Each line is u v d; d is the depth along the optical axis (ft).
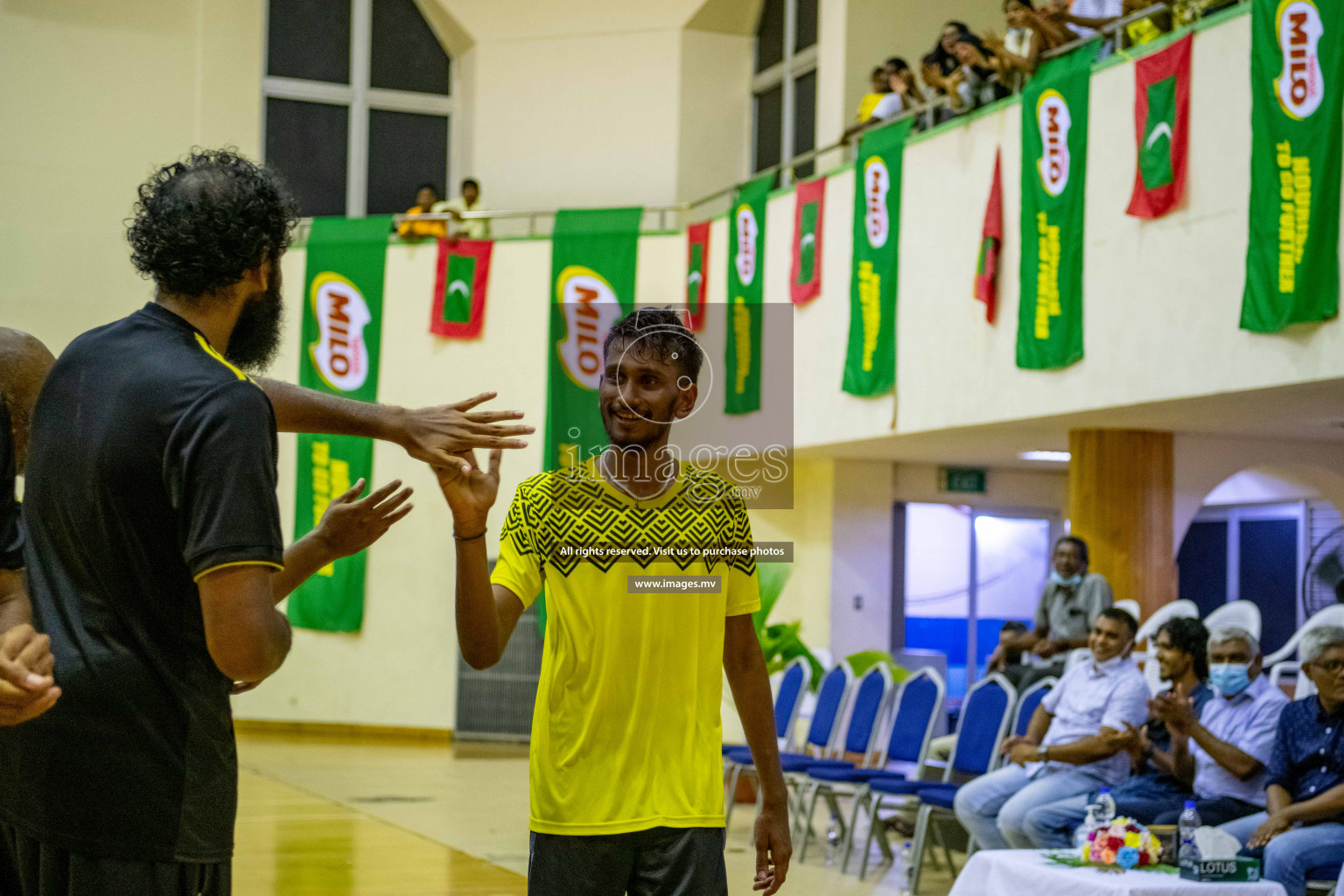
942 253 28.84
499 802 28.04
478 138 46.09
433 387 40.63
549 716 7.40
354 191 46.26
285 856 20.57
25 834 5.60
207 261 5.82
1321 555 37.35
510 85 46.03
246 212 5.90
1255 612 23.35
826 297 32.65
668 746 7.38
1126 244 24.09
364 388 40.81
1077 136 25.05
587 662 7.31
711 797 7.48
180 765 5.62
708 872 7.34
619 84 45.19
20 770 5.56
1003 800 18.31
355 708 40.96
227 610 5.35
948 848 20.81
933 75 29.50
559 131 45.47
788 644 32.07
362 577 41.14
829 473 38.01
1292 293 20.30
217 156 6.15
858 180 31.30
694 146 44.73
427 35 47.52
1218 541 43.83
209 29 43.80
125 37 42.98
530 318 40.29
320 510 40.04
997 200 27.09
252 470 5.49
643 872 7.39
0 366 6.70
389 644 40.96
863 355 30.81
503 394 40.11
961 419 28.19
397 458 40.73
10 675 4.92
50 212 41.68
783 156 43.52
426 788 29.96
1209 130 22.33
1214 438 29.60
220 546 5.35
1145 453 28.50
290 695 41.27
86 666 5.51
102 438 5.53
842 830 22.86
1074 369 25.30
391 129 46.93
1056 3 25.89
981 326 27.63
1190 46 22.68
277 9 45.88
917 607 38.83
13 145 41.50
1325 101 19.89
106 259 42.14
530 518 7.47
